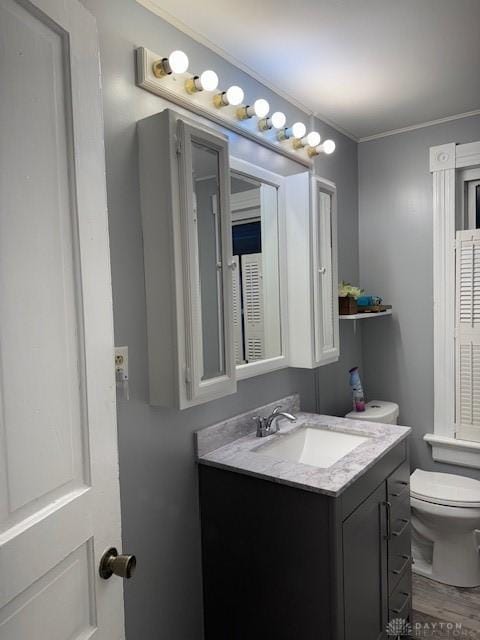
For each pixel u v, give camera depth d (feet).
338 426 6.54
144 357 4.71
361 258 9.36
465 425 8.32
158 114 4.49
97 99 2.90
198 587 5.49
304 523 4.67
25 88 2.33
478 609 6.83
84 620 2.70
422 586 7.39
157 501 4.93
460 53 5.97
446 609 6.85
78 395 2.68
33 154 2.38
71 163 2.65
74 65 2.68
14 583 2.16
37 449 2.36
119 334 4.46
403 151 8.76
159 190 4.53
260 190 6.63
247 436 6.18
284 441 6.30
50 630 2.41
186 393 4.57
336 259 7.46
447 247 8.34
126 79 4.54
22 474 2.26
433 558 7.57
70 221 2.64
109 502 2.94
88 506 2.73
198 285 4.85
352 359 9.07
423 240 8.64
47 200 2.47
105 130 4.33
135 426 4.66
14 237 2.25
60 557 2.48
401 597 6.20
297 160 6.84
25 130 2.33
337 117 8.10
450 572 7.37
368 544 5.24
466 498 7.06
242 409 6.24
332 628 4.56
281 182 6.93
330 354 7.24
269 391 6.79
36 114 2.40
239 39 5.55
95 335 2.82
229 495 5.21
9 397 2.20
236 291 6.22
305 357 6.95
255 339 6.54
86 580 2.73
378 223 9.13
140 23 4.70
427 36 5.55
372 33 5.48
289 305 7.08
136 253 4.63
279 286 6.95
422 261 8.68
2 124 2.19
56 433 2.50
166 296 4.56
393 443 5.83
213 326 4.97
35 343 2.37
